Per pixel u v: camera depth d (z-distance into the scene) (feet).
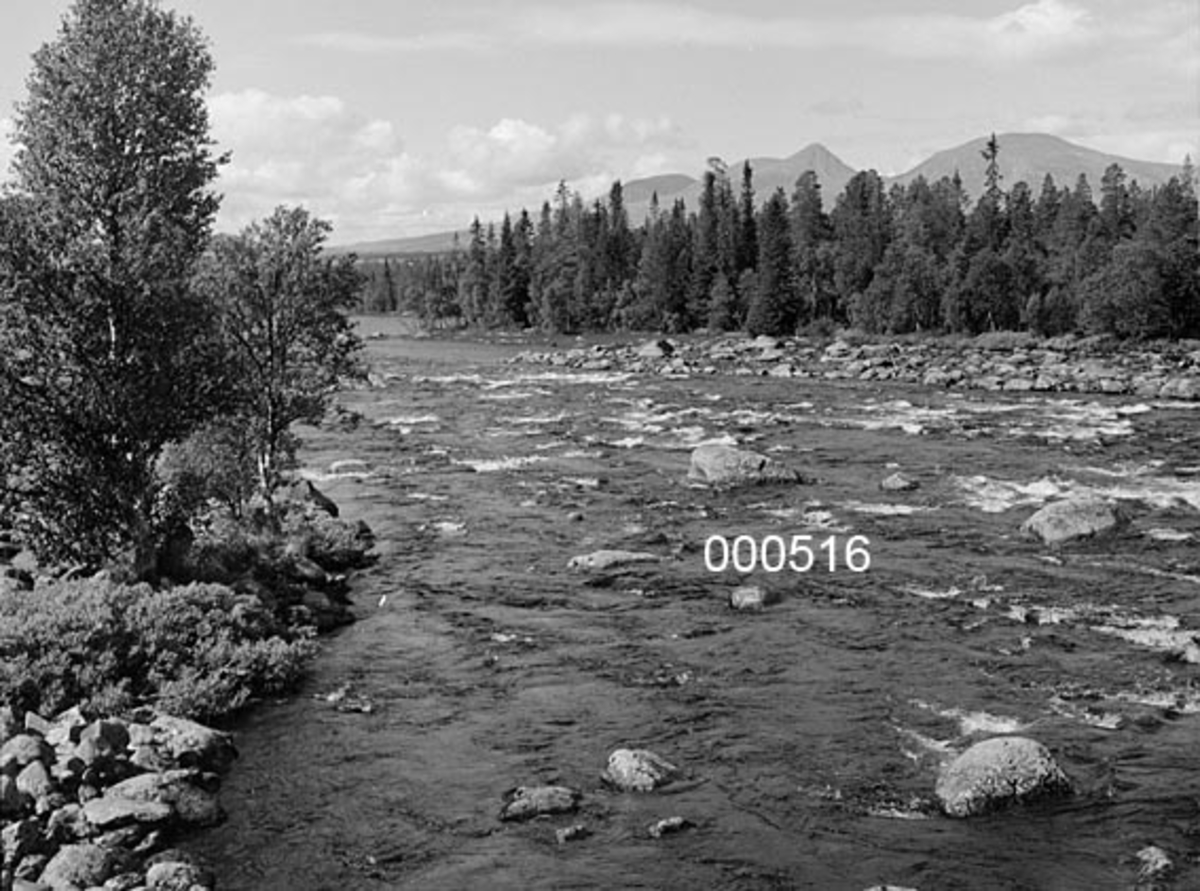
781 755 73.20
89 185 101.91
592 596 113.50
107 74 101.45
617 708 82.64
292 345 139.85
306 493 152.87
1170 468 179.11
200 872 56.59
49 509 100.89
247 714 82.64
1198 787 66.54
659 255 589.73
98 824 60.18
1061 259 510.17
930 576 117.60
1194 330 437.17
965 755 67.56
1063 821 62.90
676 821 63.05
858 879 57.11
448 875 58.08
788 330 537.24
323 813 65.67
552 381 357.61
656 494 166.09
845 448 203.62
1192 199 513.86
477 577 121.70
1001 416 246.88
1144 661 90.02
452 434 237.25
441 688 87.76
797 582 116.37
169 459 125.90
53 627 83.46
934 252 579.48
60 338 99.09
